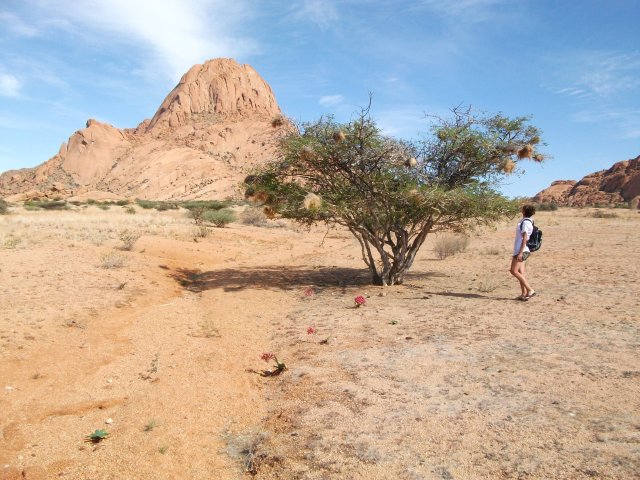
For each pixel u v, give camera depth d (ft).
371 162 32.24
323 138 31.73
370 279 37.78
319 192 33.94
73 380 16.85
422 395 13.74
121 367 18.16
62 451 12.20
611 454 9.89
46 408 14.65
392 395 13.91
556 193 586.04
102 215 114.93
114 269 36.37
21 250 42.42
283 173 33.78
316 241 76.84
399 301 27.91
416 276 38.50
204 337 22.08
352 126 31.04
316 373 16.37
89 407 14.80
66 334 21.63
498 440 10.91
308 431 12.28
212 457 11.74
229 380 16.66
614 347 16.79
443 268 43.11
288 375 16.67
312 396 14.48
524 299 26.32
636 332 18.62
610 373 14.33
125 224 82.33
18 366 17.83
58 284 30.04
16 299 25.82
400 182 33.01
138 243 52.21
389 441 11.32
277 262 50.42
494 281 33.47
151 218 101.50
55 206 167.73
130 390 16.08
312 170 33.55
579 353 16.35
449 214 33.81
